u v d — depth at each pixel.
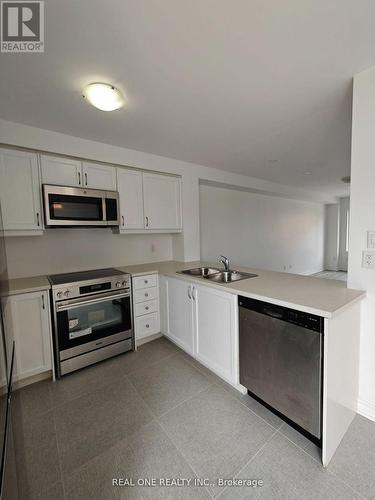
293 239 6.15
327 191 5.75
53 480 1.19
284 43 1.17
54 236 2.46
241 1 0.95
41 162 2.06
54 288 1.98
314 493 1.10
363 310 1.52
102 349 2.27
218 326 1.90
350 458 1.26
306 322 1.28
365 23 1.06
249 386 1.67
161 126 2.06
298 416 1.37
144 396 1.80
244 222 4.75
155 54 1.22
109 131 2.14
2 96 1.56
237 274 2.31
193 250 3.29
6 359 0.92
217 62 1.30
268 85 1.53
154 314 2.68
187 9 0.98
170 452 1.33
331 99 1.69
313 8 0.98
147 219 2.77
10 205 1.92
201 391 1.85
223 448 1.35
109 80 1.43
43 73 1.35
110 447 1.37
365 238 1.48
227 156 2.92
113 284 2.32
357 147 1.46
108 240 2.83
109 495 1.12
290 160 3.13
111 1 0.93
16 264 2.26
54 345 2.04
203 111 1.83
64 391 1.88
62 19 1.01
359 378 1.57
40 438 1.44
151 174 2.79
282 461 1.26
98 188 2.38
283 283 1.86
